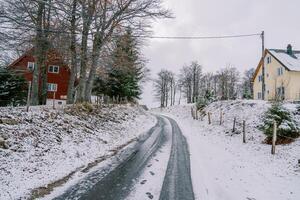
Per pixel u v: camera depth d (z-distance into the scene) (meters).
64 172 9.34
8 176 8.03
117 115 24.31
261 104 24.67
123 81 38.56
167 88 87.81
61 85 44.34
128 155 12.75
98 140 14.72
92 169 10.05
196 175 10.10
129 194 7.86
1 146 9.43
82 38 20.80
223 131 21.83
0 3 18.50
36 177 8.45
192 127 28.52
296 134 15.11
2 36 19.20
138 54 30.39
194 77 83.00
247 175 10.27
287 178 9.84
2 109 13.20
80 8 19.52
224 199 7.91
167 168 10.88
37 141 10.95
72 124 14.94
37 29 19.52
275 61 39.69
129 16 21.53
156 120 34.31
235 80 86.94
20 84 26.53
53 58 24.80
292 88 35.94
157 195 7.94
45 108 15.97
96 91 39.03
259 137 17.30
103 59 24.02
